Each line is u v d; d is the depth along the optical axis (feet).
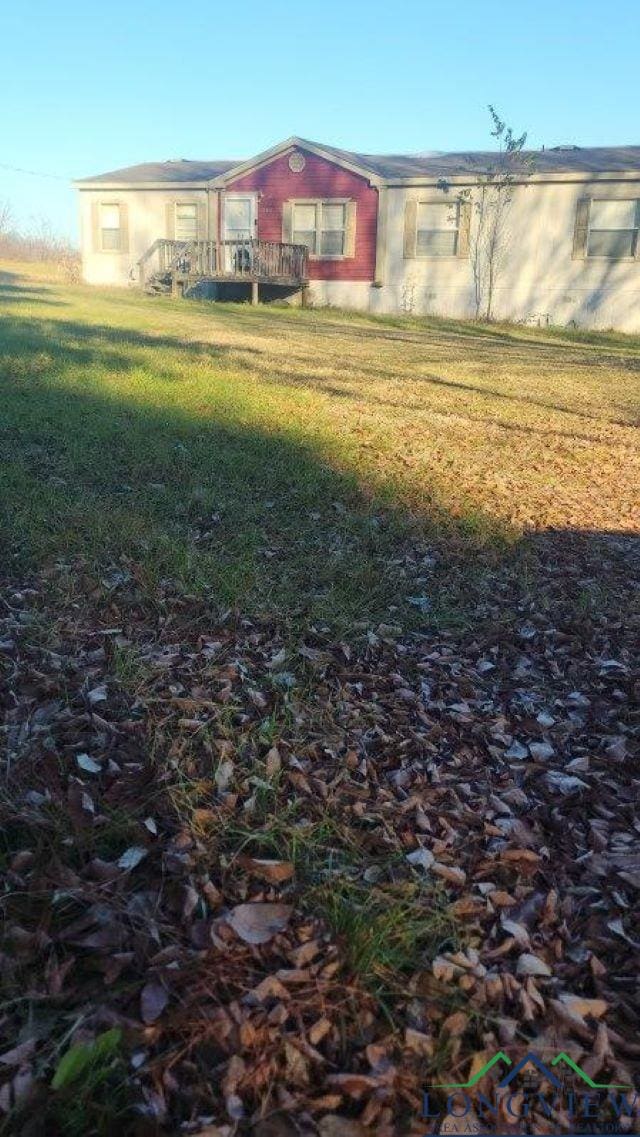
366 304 76.59
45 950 6.74
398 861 8.18
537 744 10.57
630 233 68.39
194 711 10.31
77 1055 5.70
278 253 73.67
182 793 8.70
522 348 54.54
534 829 8.91
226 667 11.39
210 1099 5.76
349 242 75.66
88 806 8.34
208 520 16.81
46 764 8.95
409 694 11.33
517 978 6.97
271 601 13.44
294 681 11.19
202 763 9.34
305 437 23.13
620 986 7.02
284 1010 6.38
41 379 26.71
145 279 82.12
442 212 72.49
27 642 11.39
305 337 49.65
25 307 52.01
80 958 6.72
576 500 20.93
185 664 11.43
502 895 7.86
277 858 8.10
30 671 10.70
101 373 28.60
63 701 10.18
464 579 15.37
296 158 75.20
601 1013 6.72
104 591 13.05
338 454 21.98
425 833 8.68
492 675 12.28
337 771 9.52
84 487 17.65
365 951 6.92
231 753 9.57
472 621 13.89
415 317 72.74
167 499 17.58
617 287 69.62
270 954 6.93
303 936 7.13
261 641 12.34
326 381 33.42
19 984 6.42
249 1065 5.99
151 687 10.70
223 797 8.81
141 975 6.61
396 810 8.95
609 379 41.16
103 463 19.31
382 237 74.33
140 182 79.82
